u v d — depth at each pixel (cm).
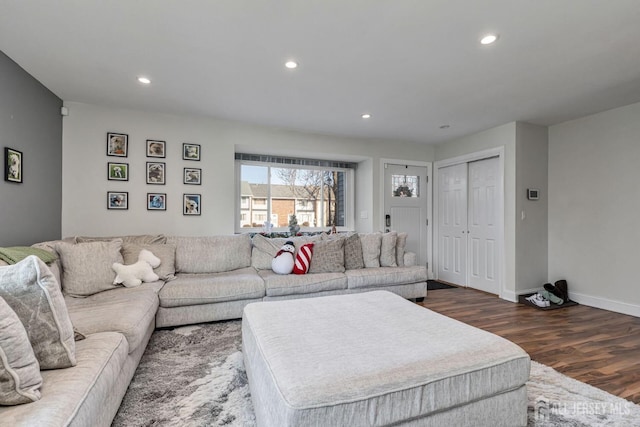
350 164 514
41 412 93
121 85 284
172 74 262
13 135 243
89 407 106
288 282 300
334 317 177
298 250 344
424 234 509
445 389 121
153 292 245
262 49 221
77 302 213
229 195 391
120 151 343
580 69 248
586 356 224
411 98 311
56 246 238
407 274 354
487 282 420
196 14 182
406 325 165
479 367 129
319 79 269
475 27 193
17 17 185
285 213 479
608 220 344
